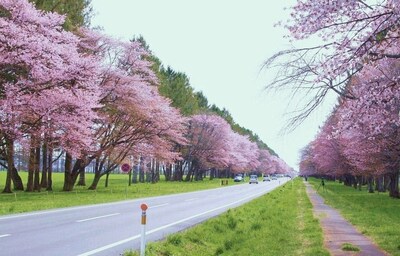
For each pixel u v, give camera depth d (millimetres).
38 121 29859
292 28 7875
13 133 28219
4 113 26922
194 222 16625
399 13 7016
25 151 32938
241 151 114188
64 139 32406
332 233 13562
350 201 31484
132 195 34406
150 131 46969
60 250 9812
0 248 9805
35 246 10195
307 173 147875
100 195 33219
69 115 30391
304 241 11805
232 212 19500
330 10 7410
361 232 13828
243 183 85688
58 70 27516
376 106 9055
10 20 27250
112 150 44656
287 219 17672
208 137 84688
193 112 83312
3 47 25562
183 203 27297
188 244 11258
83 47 39938
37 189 38281
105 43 41625
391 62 10141
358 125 9453
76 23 41531
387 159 26641
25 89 27734
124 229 13953
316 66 7973
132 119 44281
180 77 80000
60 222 15141
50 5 36469
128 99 40375
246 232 13773
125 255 8969
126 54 43625
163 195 36562
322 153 52094
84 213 18734
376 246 10984
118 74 39781
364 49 7746
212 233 13406
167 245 10461
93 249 10141
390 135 17922
